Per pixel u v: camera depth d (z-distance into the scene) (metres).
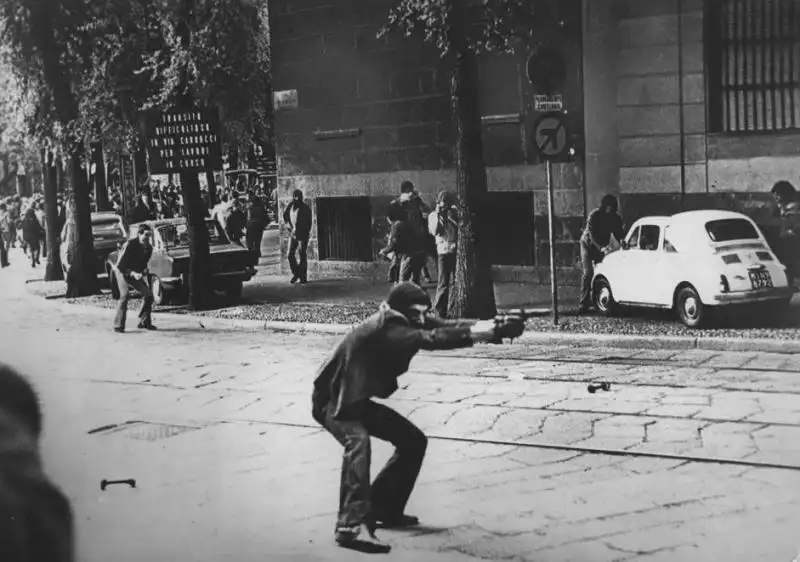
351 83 23.30
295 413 10.49
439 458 8.41
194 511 7.30
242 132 24.03
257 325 17.91
